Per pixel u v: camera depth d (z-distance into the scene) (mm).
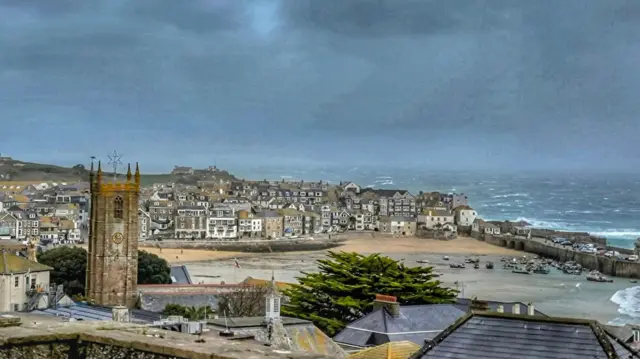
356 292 163000
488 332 44562
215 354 27766
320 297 161500
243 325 84438
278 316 96875
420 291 165250
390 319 112125
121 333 30875
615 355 40531
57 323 33188
